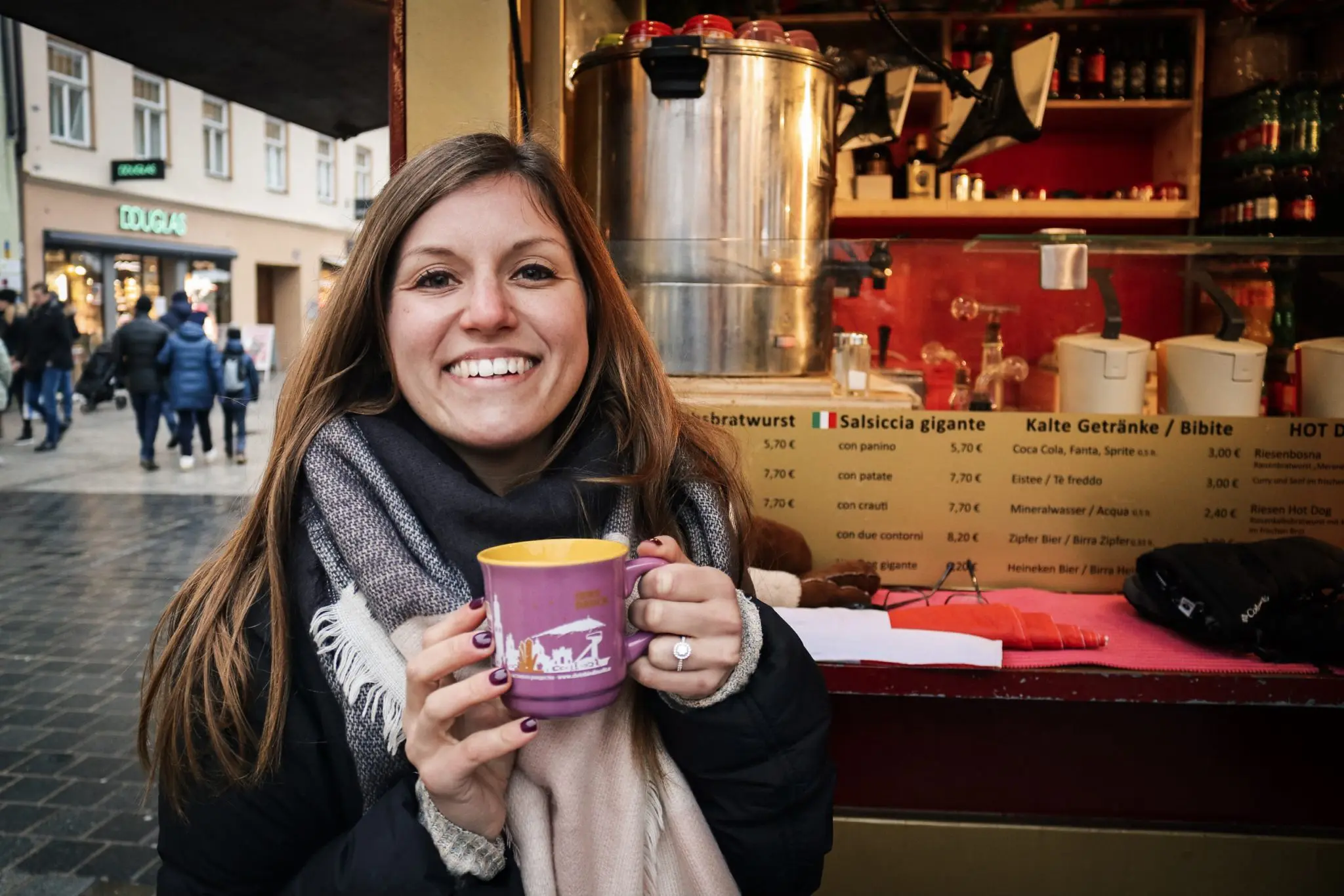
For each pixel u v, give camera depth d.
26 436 10.59
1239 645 1.49
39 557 5.87
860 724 1.81
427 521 0.91
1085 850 1.75
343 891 0.80
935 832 1.77
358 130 3.94
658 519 1.04
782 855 0.91
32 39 15.14
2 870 2.58
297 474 0.96
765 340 1.98
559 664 0.72
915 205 3.38
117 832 2.77
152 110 18.08
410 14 1.92
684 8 3.22
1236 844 1.72
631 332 1.08
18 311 12.48
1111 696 1.44
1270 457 1.75
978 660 1.45
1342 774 1.75
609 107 2.08
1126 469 1.77
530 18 2.17
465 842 0.80
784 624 0.94
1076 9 3.33
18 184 14.93
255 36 2.77
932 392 1.97
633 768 0.90
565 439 1.04
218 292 20.39
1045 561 1.80
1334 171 3.11
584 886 0.86
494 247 0.92
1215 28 3.33
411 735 0.75
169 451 10.27
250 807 0.88
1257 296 1.81
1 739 3.38
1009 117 2.79
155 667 0.95
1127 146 3.66
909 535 1.82
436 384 0.93
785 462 1.82
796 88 2.07
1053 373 1.93
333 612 0.88
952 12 3.36
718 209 2.06
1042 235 1.87
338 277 0.98
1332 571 1.50
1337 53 3.16
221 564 0.94
